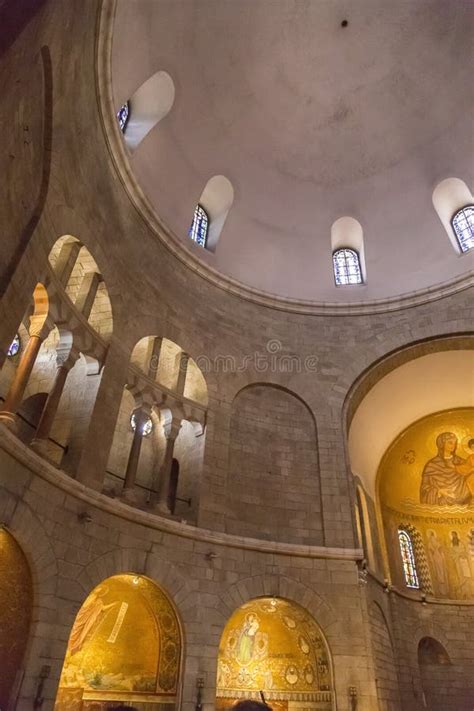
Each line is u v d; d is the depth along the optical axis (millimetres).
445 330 18969
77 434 12828
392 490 23672
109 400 13602
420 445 24000
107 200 14648
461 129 20484
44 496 10883
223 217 20969
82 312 13469
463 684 19688
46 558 10609
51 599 10508
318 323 20250
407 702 17859
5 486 9828
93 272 14156
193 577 13750
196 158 19859
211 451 16062
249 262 21062
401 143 21938
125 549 12648
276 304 20141
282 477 17000
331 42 20625
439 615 21094
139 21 14539
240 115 20750
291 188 22531
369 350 19578
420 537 23094
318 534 16219
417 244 21281
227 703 14664
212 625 13398
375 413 21734
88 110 13133
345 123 22188
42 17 8055
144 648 13555
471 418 23375
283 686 14812
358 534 16984
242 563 14742
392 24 20203
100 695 12789
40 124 10797
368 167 22531
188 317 17562
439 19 19734
